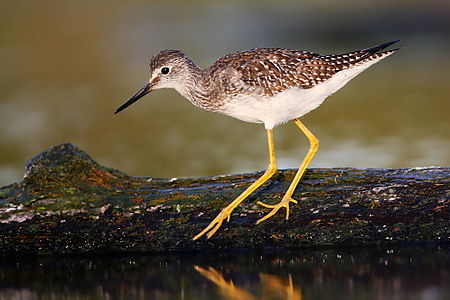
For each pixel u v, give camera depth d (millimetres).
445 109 23531
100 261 13219
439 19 30547
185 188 13055
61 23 32906
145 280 12312
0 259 13219
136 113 24609
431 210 12625
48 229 12680
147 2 35125
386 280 11852
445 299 10961
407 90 25578
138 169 20094
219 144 21891
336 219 12789
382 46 13680
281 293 11523
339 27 30938
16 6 34844
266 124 13375
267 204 12773
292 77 12992
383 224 12844
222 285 11992
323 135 22156
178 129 23266
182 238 12961
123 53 29531
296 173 13398
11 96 25406
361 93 25625
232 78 13102
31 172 12797
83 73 27641
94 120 23531
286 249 13297
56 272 12797
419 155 20047
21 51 30344
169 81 14164
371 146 21031
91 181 12930
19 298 11719
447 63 28000
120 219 12656
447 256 12820
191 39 30484
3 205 12547
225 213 12555
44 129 22766
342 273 12258
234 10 33594
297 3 33719
